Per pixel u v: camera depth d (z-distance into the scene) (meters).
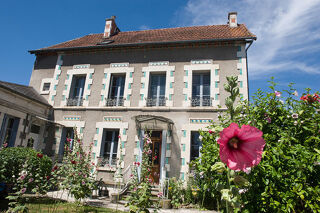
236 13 11.80
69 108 10.67
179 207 6.72
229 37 9.79
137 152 9.18
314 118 4.08
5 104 8.34
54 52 11.96
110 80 10.80
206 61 9.80
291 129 4.14
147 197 4.77
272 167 3.54
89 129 10.12
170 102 9.57
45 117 10.55
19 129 8.96
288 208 3.38
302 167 3.46
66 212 5.02
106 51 11.22
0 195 5.61
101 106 10.30
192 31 11.91
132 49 10.89
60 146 10.14
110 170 8.56
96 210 5.59
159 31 13.02
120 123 9.80
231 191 1.49
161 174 8.53
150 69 10.30
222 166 1.56
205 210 6.29
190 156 8.78
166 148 8.87
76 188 5.68
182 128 9.05
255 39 9.33
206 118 8.98
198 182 6.86
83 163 6.33
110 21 13.23
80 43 12.41
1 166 5.45
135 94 10.12
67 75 11.33
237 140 1.38
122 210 5.93
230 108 1.70
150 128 9.29
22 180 5.07
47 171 6.40
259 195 3.65
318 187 3.56
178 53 10.27
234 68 9.41
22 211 4.05
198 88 9.86
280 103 4.48
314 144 3.93
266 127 4.46
